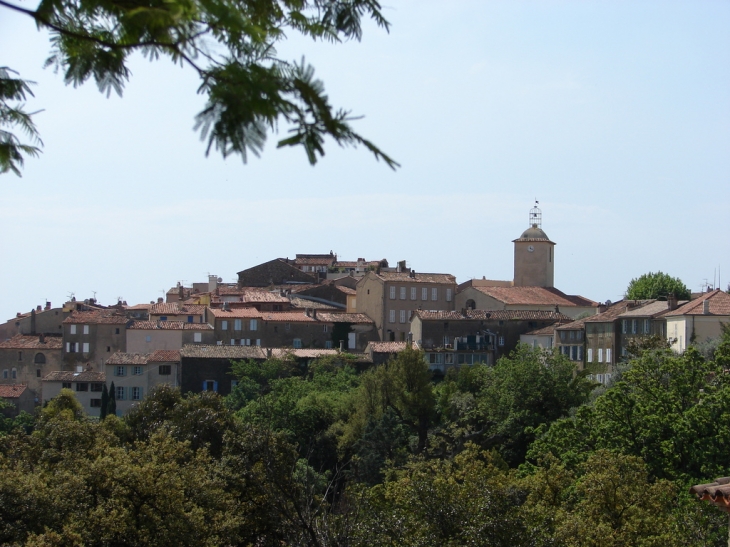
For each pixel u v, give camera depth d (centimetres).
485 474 5800
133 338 18812
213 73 1121
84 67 1212
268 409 12300
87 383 16988
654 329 14362
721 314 13375
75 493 5488
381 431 11756
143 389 16388
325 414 13200
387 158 1120
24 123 1291
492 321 18600
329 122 1093
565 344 16425
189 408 8462
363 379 13762
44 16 1150
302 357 17075
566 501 6294
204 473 6156
